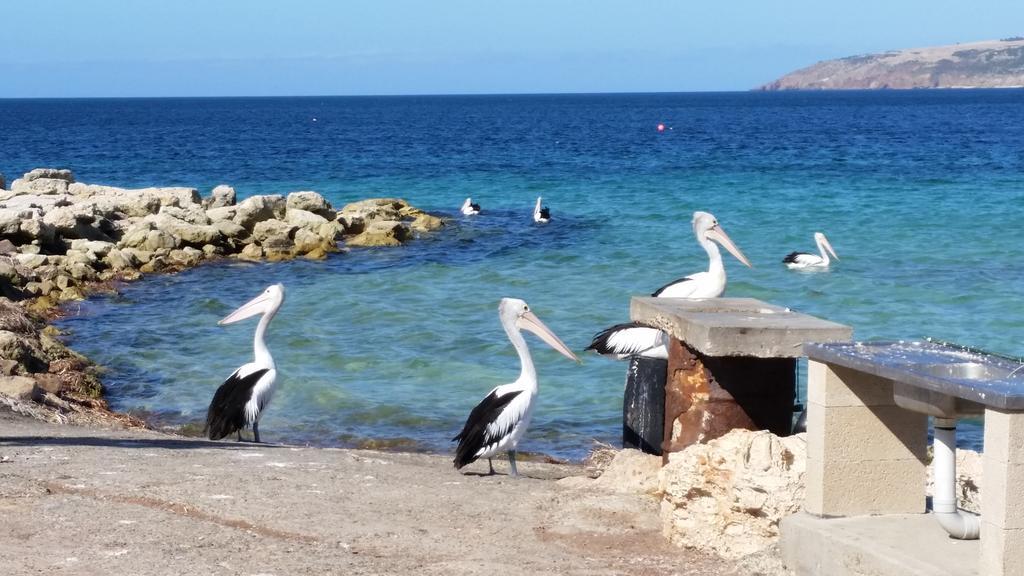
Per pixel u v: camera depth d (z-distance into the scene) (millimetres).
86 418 13203
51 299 22234
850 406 6316
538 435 13977
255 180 53344
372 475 9352
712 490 7047
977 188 43719
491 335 19719
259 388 11906
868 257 28594
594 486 9047
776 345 7535
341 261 28609
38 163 64562
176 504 7879
